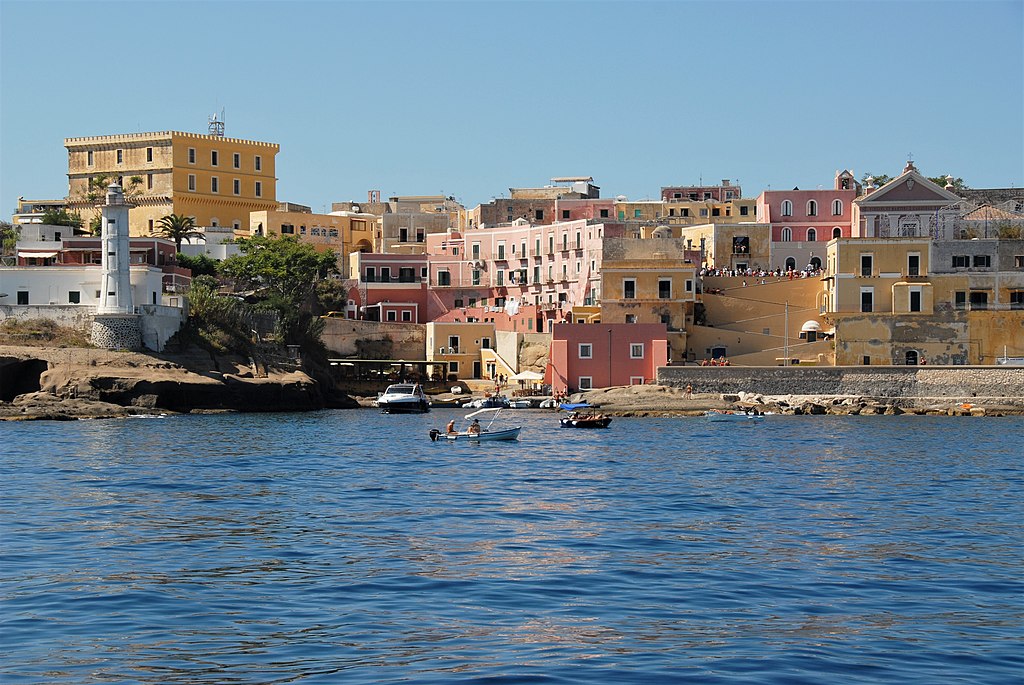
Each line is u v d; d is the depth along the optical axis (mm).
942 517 55375
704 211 179000
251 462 77812
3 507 56875
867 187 189875
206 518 54156
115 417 115500
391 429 107250
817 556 45375
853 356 135250
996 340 134000
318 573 41906
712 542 48375
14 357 119500
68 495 61125
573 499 61312
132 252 144375
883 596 38719
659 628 34656
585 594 38750
